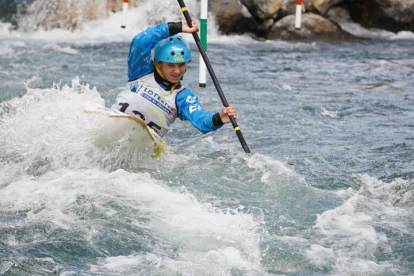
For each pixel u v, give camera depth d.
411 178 18.66
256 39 55.28
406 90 32.62
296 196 17.25
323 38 55.62
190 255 13.79
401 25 58.44
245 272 13.10
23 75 34.12
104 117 18.56
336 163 20.16
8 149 18.98
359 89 32.91
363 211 16.14
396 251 13.94
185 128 24.86
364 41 54.53
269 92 31.72
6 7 54.97
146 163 19.59
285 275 13.00
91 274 12.80
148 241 14.35
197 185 17.88
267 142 22.67
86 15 54.75
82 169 18.45
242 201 16.84
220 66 39.84
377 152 21.36
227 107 18.66
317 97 30.67
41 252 13.68
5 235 14.37
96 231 14.71
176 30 19.72
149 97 19.59
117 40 50.72
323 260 13.59
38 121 19.16
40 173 18.06
